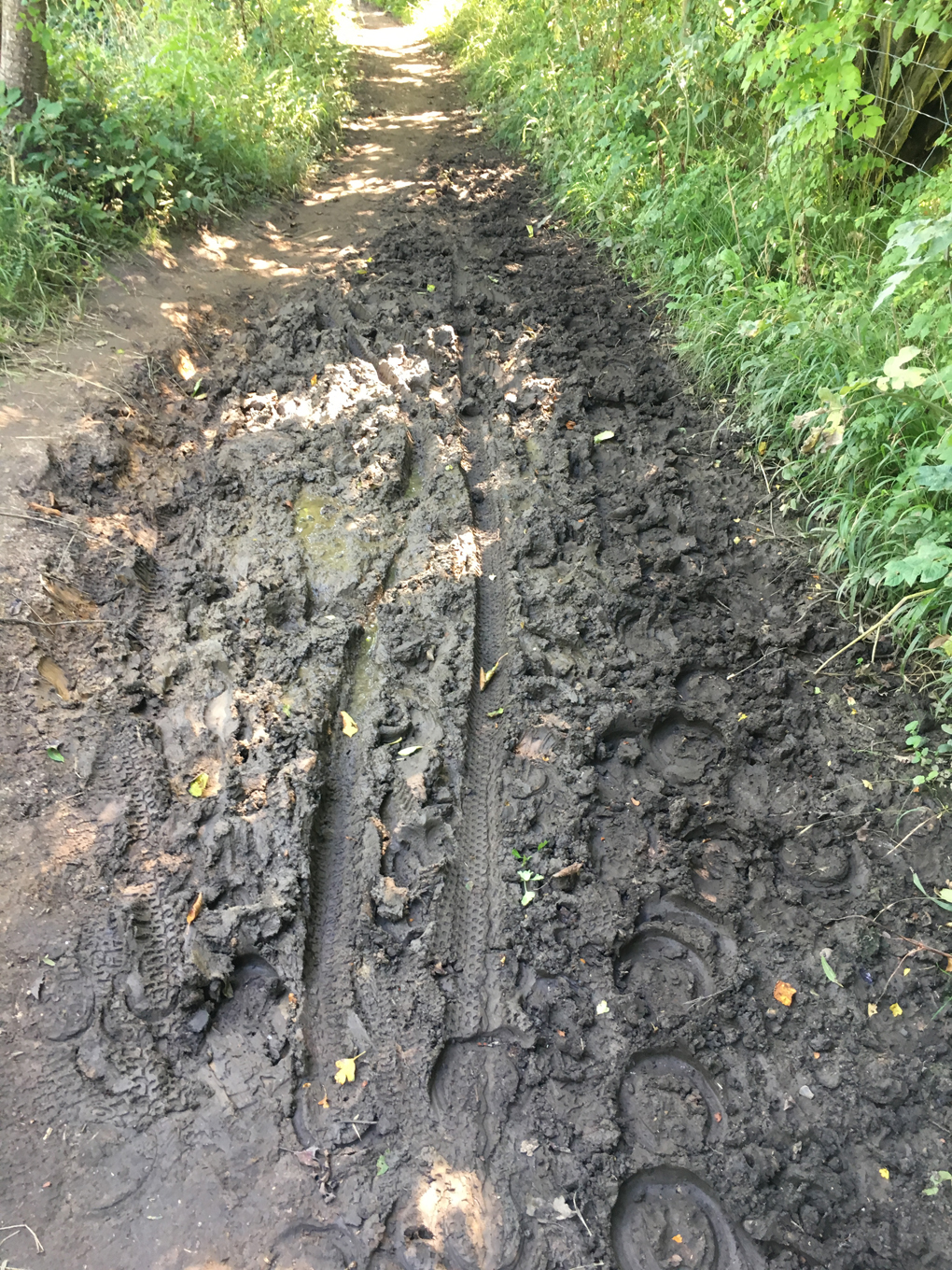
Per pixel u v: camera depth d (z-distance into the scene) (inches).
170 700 117.6
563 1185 79.5
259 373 185.6
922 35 159.5
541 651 129.1
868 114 145.6
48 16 233.5
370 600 136.0
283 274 232.4
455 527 149.9
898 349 140.6
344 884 101.4
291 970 92.4
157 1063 84.8
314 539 146.0
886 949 98.7
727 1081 88.0
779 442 165.5
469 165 332.8
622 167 242.8
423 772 112.0
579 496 158.9
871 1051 90.7
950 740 118.4
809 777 116.5
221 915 94.6
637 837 108.9
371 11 742.5
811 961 97.9
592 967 95.7
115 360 176.4
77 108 211.5
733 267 185.5
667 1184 81.7
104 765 107.0
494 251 248.8
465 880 103.3
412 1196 77.9
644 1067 89.4
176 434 167.5
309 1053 87.3
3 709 108.1
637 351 200.4
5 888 92.8
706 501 158.9
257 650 125.3
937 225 102.2
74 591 127.6
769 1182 80.8
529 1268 74.1
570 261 243.8
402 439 166.1
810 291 165.2
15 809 99.9
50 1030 85.0
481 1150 81.4
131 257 208.7
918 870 105.4
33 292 181.8
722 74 219.3
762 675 129.1
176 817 103.7
